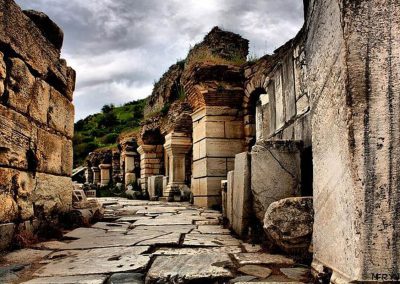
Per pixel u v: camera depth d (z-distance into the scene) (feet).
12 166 12.67
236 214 14.92
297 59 17.79
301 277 8.50
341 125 6.82
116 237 14.52
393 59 6.53
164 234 15.11
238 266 9.59
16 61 13.08
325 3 7.84
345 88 6.55
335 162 7.23
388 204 6.20
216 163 32.35
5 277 8.72
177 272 8.86
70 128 19.42
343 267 6.74
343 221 6.79
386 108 6.43
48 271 9.25
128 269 9.37
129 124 136.26
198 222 19.52
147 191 55.72
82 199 21.58
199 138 34.22
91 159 94.43
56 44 17.40
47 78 16.66
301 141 14.32
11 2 12.76
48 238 14.51
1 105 12.04
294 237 10.44
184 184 45.75
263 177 13.75
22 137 13.56
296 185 13.71
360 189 6.25
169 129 48.78
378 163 6.31
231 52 43.47
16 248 12.30
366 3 6.66
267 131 25.95
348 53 6.59
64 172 18.30
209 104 32.73
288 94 19.57
